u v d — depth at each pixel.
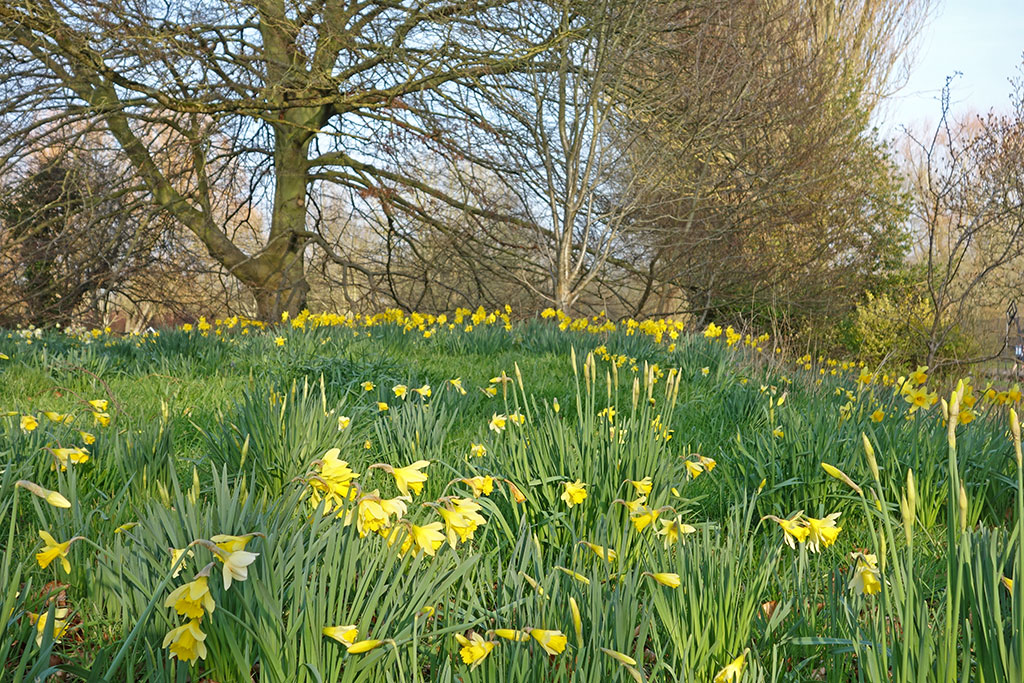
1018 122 10.20
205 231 15.56
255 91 13.52
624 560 2.23
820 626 2.06
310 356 6.39
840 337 16.77
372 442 3.94
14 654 1.81
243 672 1.61
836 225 15.72
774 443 3.52
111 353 7.14
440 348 7.95
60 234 13.36
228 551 1.44
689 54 13.62
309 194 16.55
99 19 11.34
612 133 13.84
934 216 9.49
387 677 1.64
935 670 1.53
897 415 4.19
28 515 2.76
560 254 13.30
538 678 1.68
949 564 1.48
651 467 2.92
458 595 1.95
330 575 1.71
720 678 1.65
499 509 2.83
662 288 16.84
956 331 13.83
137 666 1.79
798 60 14.52
